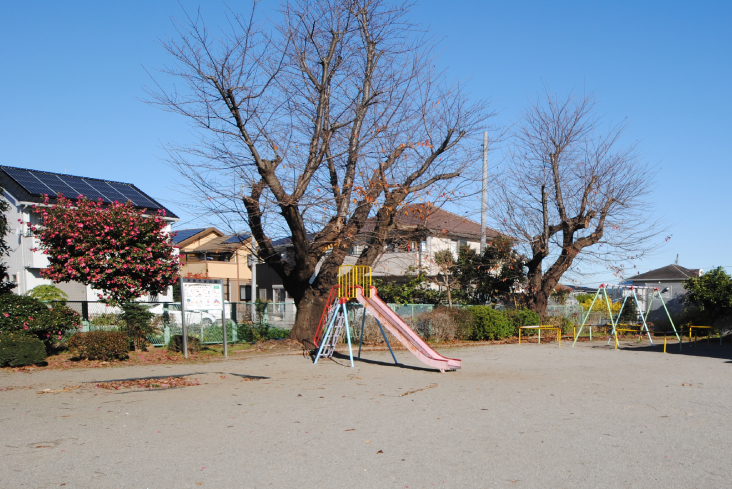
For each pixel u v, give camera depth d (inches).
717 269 1073.5
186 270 1435.8
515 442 267.7
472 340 925.8
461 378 494.0
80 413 328.2
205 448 253.1
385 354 693.3
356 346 767.1
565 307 1234.0
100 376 481.4
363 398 386.0
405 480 212.1
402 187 717.9
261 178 652.1
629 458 244.1
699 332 1073.5
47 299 822.5
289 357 640.4
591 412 343.6
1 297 561.3
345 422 308.3
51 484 203.3
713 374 541.6
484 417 324.2
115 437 271.3
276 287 1496.1
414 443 264.2
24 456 237.9
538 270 1088.8
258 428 292.7
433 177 743.7
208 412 333.4
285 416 323.3
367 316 795.4
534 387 443.2
